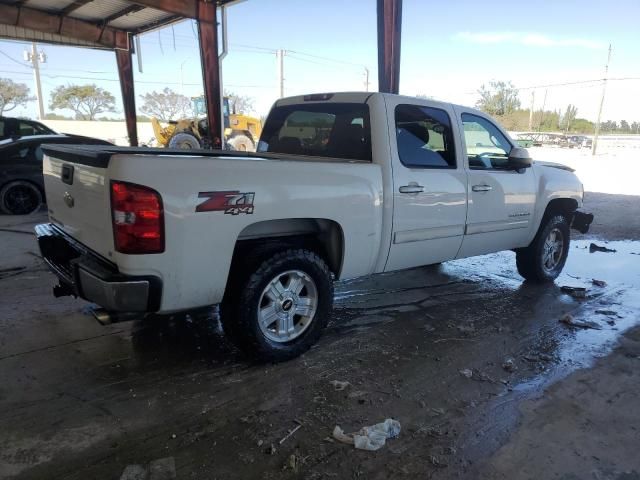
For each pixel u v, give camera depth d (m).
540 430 3.01
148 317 4.60
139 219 2.90
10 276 5.71
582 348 4.18
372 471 2.62
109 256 3.10
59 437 2.83
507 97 71.94
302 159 4.15
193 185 3.06
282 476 2.56
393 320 4.73
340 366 3.76
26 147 9.95
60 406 3.14
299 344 3.81
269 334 3.70
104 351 3.90
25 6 16.70
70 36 18.22
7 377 3.47
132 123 21.00
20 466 2.58
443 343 4.23
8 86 57.69
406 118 4.29
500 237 5.27
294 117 4.87
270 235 3.69
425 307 5.11
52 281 5.56
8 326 4.32
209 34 15.28
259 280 3.50
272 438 2.87
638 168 25.73
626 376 3.71
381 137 4.07
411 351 4.05
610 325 4.70
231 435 2.89
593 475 2.63
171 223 3.00
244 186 3.27
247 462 2.66
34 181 9.98
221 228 3.20
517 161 5.10
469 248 4.98
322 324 3.92
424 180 4.34
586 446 2.87
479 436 2.94
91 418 3.02
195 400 3.24
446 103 4.67
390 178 4.09
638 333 4.52
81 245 3.49
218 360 3.80
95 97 65.00
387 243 4.19
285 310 3.74
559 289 5.83
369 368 3.74
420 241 4.43
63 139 10.47
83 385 3.39
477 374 3.69
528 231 5.60
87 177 3.22
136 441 2.82
